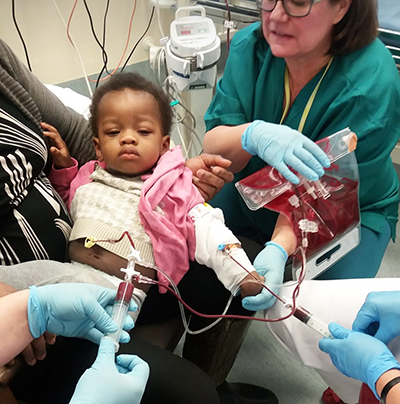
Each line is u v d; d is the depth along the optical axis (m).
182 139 2.06
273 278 0.98
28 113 0.99
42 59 1.81
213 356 1.16
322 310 0.98
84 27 1.86
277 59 1.22
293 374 1.42
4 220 0.92
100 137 1.05
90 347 0.87
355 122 1.13
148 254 0.96
